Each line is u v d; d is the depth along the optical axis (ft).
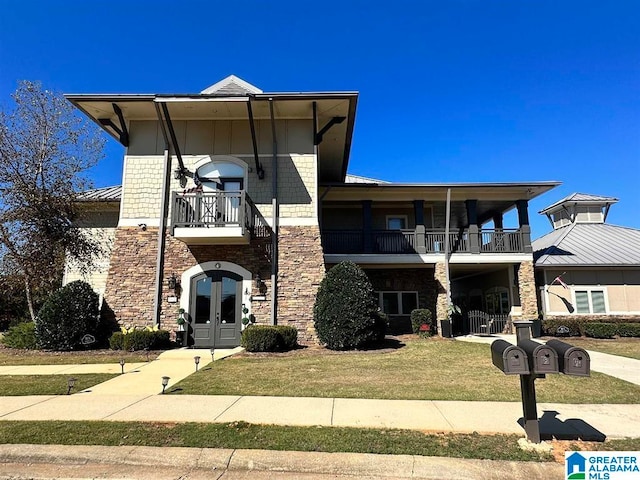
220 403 21.86
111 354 38.70
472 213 59.93
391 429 17.63
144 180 46.98
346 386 25.46
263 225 46.32
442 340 48.37
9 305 60.90
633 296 59.41
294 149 48.08
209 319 44.37
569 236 69.41
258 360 34.73
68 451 15.69
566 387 25.08
